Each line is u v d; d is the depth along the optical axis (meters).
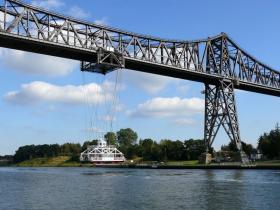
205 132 155.38
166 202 55.81
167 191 69.38
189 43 139.75
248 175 107.25
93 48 115.12
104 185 84.00
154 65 128.00
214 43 151.75
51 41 107.38
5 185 88.06
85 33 115.69
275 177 97.50
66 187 80.69
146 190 71.62
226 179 93.81
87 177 115.69
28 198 62.25
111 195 64.75
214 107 152.50
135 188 75.69
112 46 120.00
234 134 150.62
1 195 66.75
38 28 105.81
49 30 107.94
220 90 151.25
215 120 152.88
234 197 59.84
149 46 128.12
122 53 117.69
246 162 153.50
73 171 174.75
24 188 79.56
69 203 56.03
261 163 163.12
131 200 58.28
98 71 121.12
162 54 131.25
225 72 151.12
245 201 55.66
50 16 108.62
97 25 117.31
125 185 82.88
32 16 105.19
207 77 145.75
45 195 66.25
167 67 131.12
